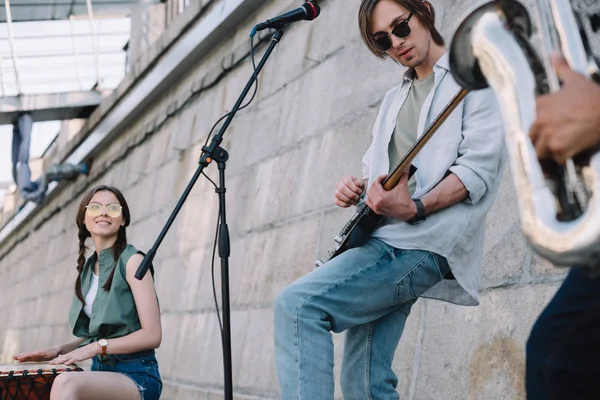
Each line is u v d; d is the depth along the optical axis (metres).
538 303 2.94
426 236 2.09
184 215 6.82
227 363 3.04
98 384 2.99
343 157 4.48
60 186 12.44
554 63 0.95
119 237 3.52
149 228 7.82
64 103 10.83
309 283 2.11
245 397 4.84
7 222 16.27
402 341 3.57
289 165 5.11
